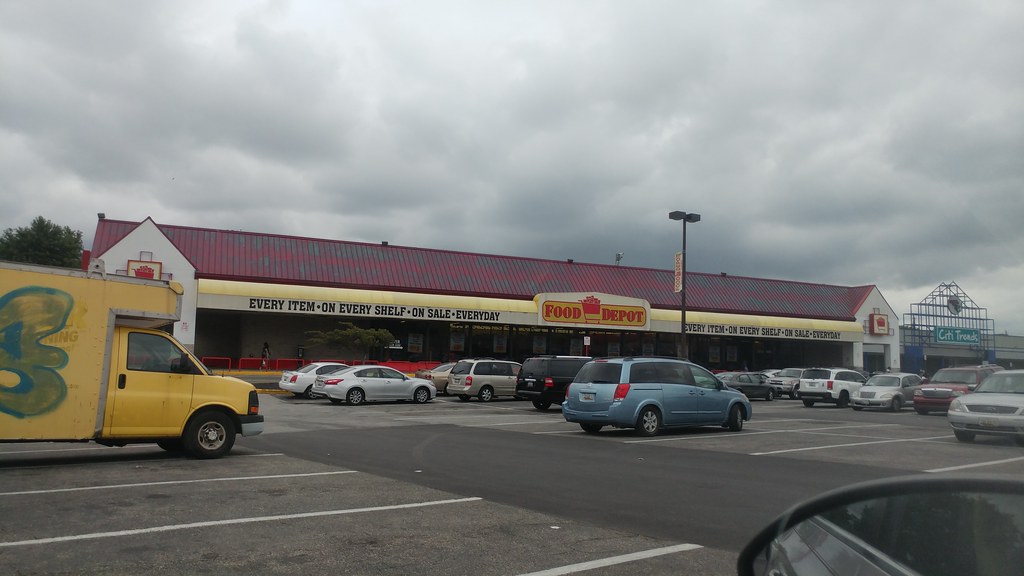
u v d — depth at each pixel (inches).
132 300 466.6
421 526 302.0
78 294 450.9
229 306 1462.8
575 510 340.2
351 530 292.4
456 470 455.5
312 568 240.5
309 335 1657.2
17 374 432.5
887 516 104.7
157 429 468.4
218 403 489.4
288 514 318.3
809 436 690.2
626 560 257.4
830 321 2187.5
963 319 2471.7
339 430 703.7
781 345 2258.9
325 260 1664.6
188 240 1553.9
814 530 116.0
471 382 1198.3
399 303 1625.2
